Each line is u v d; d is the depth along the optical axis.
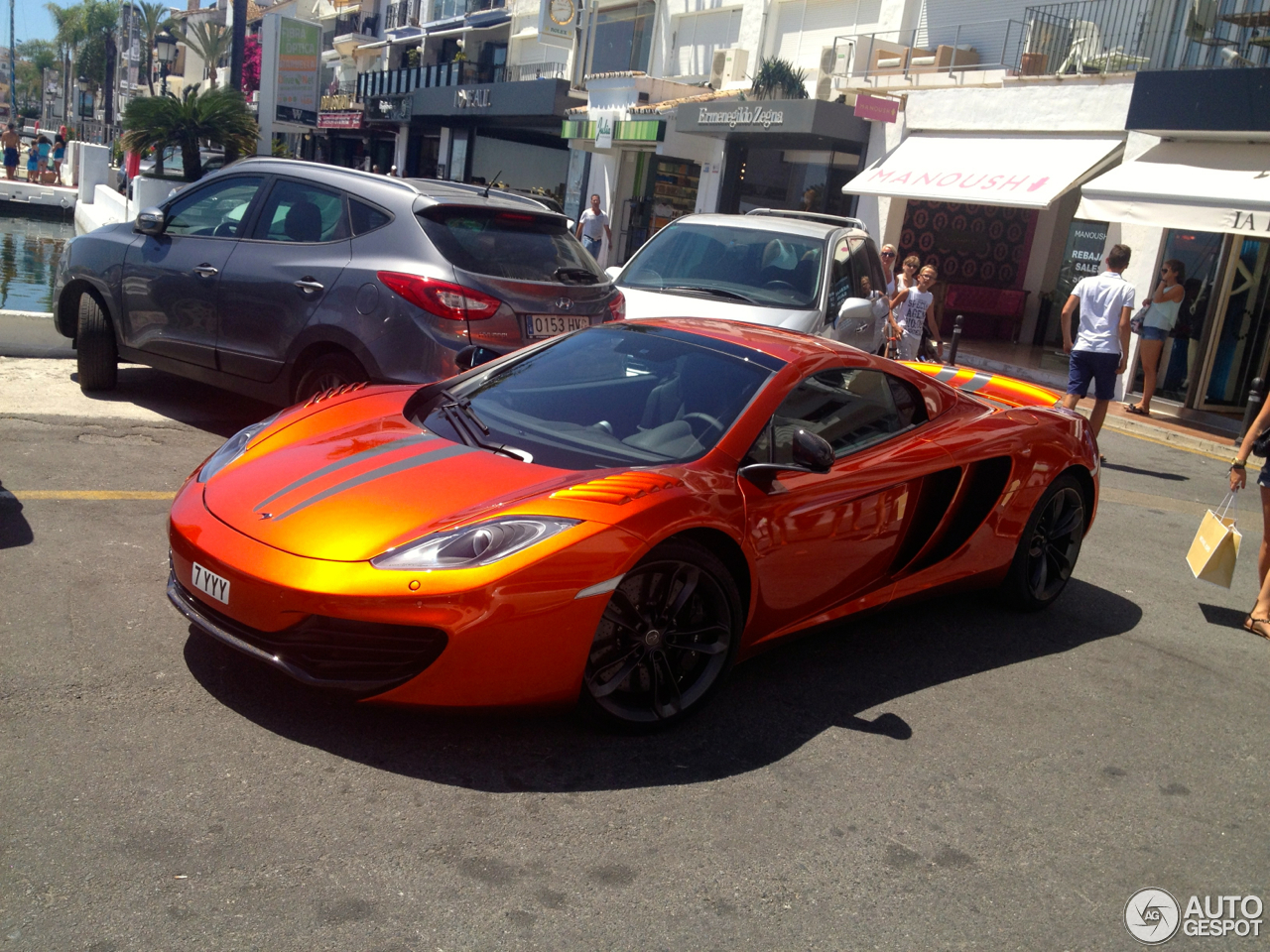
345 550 2.96
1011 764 3.49
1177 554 6.59
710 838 2.83
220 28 57.47
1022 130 15.90
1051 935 2.62
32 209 30.11
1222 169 12.02
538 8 32.19
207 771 2.84
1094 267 18.25
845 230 8.29
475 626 2.86
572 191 27.64
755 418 3.67
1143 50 14.34
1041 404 5.20
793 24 21.92
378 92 38.59
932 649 4.43
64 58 100.75
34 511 4.63
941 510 4.29
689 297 7.48
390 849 2.61
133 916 2.26
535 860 2.64
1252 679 4.55
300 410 4.05
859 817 3.04
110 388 7.12
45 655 3.34
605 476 3.27
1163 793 3.43
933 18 18.52
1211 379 12.94
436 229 5.55
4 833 2.47
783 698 3.75
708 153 22.88
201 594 3.10
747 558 3.44
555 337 4.44
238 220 6.23
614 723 3.25
